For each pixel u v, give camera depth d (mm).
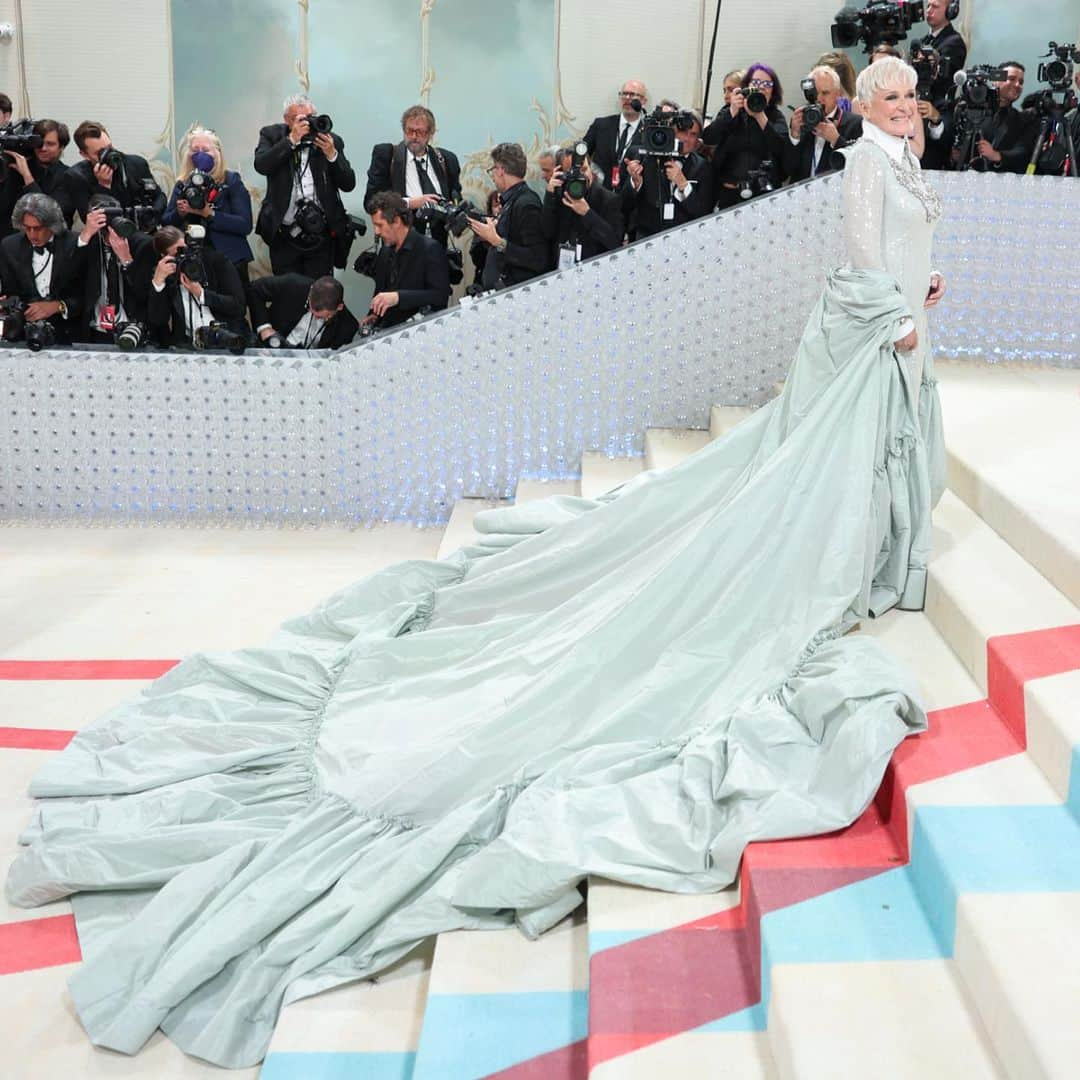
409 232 6098
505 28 7090
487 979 2650
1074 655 2863
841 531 3229
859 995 2205
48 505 6070
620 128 6758
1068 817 2494
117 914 3088
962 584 3283
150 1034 2701
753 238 5688
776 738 2896
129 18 7059
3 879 3238
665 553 3588
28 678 4324
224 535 5871
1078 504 3506
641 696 3146
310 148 6367
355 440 5980
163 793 3387
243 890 2979
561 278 5750
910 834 2562
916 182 3465
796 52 7074
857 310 3336
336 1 7055
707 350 5824
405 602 4117
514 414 5938
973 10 6898
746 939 2566
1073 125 5969
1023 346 5871
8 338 5957
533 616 3740
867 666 2922
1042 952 2105
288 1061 2561
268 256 7375
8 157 6316
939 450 3512
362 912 2848
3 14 7043
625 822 2854
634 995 2410
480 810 3012
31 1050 2686
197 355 5891
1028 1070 1915
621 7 7055
